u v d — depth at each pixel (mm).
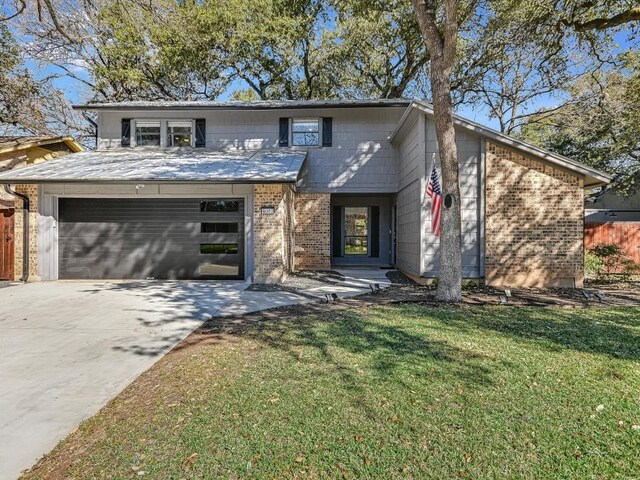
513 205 10227
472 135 10312
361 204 16203
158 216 11414
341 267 15203
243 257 11289
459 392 3592
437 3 9133
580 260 10141
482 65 14617
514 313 6902
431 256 10492
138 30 12500
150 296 8820
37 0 10508
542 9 9969
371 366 4258
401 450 2705
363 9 11023
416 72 21047
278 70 22141
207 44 18688
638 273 11891
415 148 11133
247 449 2734
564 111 17672
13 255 11258
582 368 4188
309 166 14453
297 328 5938
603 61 12203
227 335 5668
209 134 14805
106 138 14984
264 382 3867
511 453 2662
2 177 10273
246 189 11070
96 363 4559
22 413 3348
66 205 11398
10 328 6102
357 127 14445
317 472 2488
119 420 3211
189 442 2838
